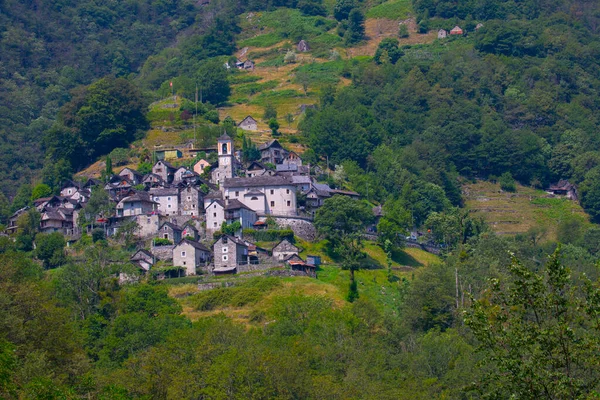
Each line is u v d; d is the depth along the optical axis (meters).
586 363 84.44
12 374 110.00
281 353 145.62
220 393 133.25
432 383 154.00
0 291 133.50
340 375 156.88
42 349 129.75
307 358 156.50
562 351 84.06
